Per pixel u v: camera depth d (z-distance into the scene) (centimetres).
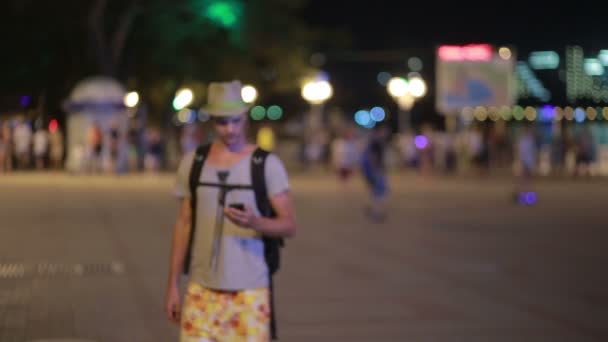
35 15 4553
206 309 609
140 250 1647
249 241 607
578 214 2444
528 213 2472
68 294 1214
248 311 603
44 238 1817
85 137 4241
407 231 2009
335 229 2048
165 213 2369
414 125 7988
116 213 2359
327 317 1070
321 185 3784
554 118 5950
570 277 1366
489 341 958
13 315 1078
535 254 1622
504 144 5397
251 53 5416
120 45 4634
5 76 4775
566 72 6319
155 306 1135
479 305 1146
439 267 1460
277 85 5734
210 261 607
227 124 611
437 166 5075
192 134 4378
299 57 5597
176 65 4934
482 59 5253
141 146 4869
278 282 1312
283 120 8138
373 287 1272
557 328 1020
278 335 977
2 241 1766
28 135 4556
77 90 4266
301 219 2289
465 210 2569
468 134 5191
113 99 4259
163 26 4706
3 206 2539
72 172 4219
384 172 2280
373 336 976
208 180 615
